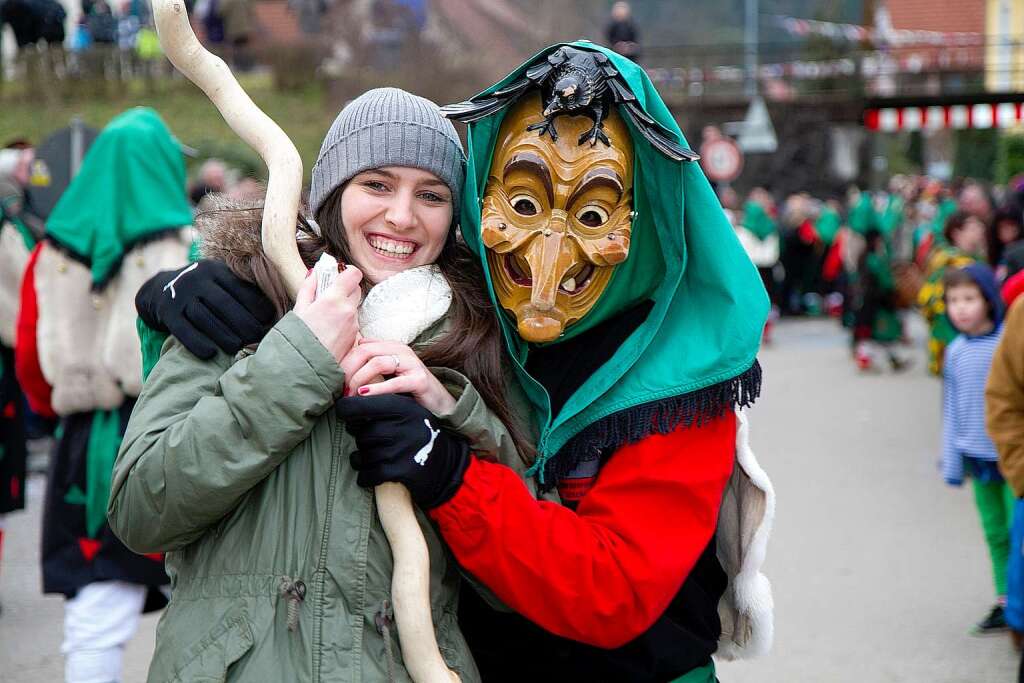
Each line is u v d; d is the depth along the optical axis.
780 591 5.36
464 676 1.92
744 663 4.55
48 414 3.89
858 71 26.55
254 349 1.90
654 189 2.06
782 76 27.09
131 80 20.44
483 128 2.05
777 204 25.62
